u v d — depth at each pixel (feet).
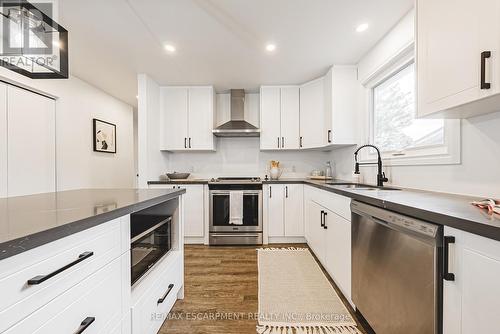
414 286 3.46
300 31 7.26
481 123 4.53
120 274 3.51
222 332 5.10
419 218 3.42
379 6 6.15
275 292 6.64
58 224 2.38
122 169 15.33
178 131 12.07
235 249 10.33
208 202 11.07
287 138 11.95
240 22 6.81
